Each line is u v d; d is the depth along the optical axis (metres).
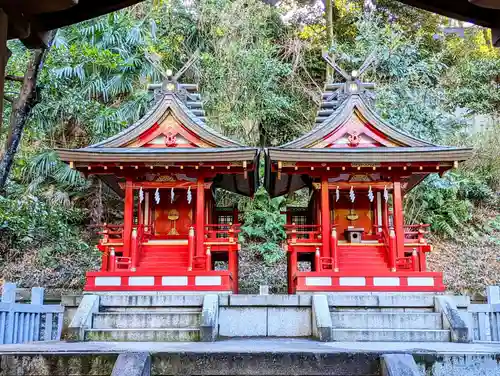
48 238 14.17
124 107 16.08
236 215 12.79
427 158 9.24
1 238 14.17
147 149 9.76
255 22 18.97
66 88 13.98
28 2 3.36
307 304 8.41
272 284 14.98
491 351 5.10
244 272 15.68
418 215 16.67
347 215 10.70
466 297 8.62
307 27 20.23
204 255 9.74
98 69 16.11
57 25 3.98
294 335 8.32
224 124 17.81
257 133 18.77
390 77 16.94
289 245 9.91
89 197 17.16
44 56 8.91
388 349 5.47
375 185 9.91
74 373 4.68
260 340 7.63
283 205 17.84
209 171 9.78
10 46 12.67
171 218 10.57
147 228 10.41
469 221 17.16
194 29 18.81
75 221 16.55
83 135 16.77
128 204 9.68
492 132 18.45
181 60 18.55
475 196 17.73
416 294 8.97
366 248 9.94
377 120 10.27
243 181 11.92
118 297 8.67
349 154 9.24
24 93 8.80
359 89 10.64
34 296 9.03
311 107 19.70
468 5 3.99
